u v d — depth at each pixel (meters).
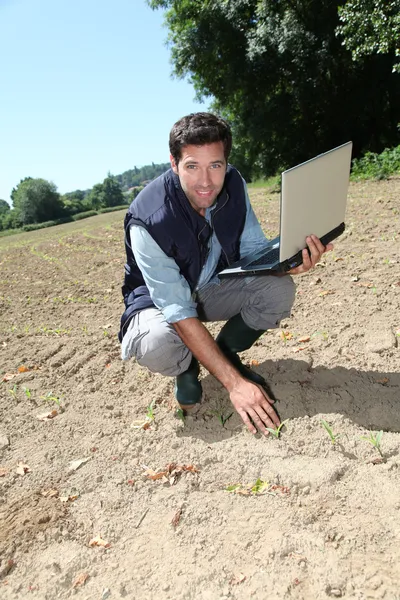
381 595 1.63
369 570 1.73
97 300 5.26
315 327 3.58
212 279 2.67
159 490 2.22
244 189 2.53
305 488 2.12
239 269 2.36
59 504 2.20
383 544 1.82
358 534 1.87
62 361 3.64
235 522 2.00
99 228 13.05
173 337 2.38
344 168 2.33
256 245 2.67
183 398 2.63
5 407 3.06
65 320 4.66
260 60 18.11
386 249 5.26
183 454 2.41
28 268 7.74
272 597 1.67
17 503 2.24
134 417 2.81
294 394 2.69
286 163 20.88
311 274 4.77
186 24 19.66
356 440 2.35
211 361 2.30
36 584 1.82
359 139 20.12
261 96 19.81
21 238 17.88
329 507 2.02
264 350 3.35
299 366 3.02
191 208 2.30
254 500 2.10
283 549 1.83
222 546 1.89
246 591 1.70
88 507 2.17
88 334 4.16
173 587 1.75
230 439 2.45
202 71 20.31
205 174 2.09
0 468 2.49
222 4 17.89
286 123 19.44
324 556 1.79
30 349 3.95
